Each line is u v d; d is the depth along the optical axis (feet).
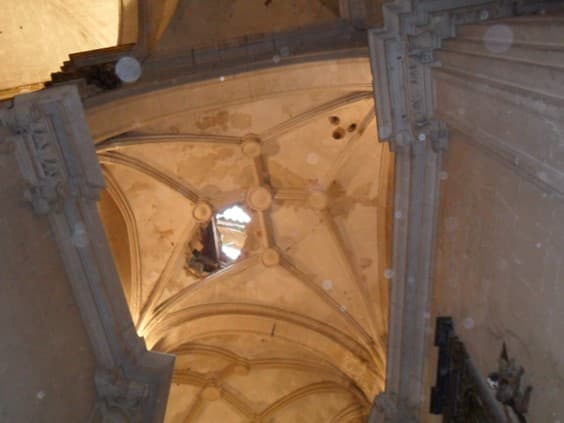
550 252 14.51
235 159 42.63
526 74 12.98
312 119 39.83
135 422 21.31
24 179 19.72
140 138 37.52
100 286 21.48
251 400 54.39
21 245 18.42
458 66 17.92
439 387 23.45
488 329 19.02
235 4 34.50
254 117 40.04
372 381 44.21
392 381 27.71
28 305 18.08
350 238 45.29
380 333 45.16
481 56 15.72
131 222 42.75
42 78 47.80
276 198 44.68
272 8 34.71
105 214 42.34
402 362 27.04
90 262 21.16
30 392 17.25
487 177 18.35
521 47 13.24
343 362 45.96
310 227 45.50
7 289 17.15
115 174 40.01
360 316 46.01
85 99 29.04
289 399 53.47
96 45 48.49
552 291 14.53
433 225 23.89
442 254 23.47
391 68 22.43
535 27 12.78
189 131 39.40
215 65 33.04
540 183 14.42
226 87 32.73
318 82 33.22
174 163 41.60
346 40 33.47
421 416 26.40
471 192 19.86
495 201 17.85
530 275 15.75
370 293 45.44
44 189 19.94
